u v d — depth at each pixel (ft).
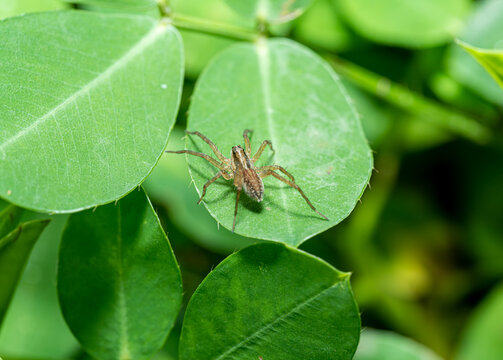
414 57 0.81
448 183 0.86
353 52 0.81
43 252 0.73
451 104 0.80
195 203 0.76
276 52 0.66
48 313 0.71
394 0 0.77
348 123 0.63
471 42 0.76
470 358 0.73
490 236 0.82
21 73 0.60
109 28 0.63
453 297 0.81
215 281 0.58
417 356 0.69
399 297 0.81
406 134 0.82
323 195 0.60
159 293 0.60
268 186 0.61
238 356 0.58
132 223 0.59
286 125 0.63
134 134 0.60
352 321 0.57
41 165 0.57
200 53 0.77
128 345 0.60
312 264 0.56
